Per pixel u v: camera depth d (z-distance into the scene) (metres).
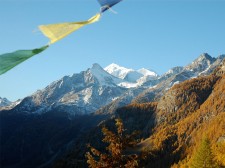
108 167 26.58
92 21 2.54
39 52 2.45
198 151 84.88
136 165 25.97
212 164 83.12
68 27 2.48
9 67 2.38
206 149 84.44
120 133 27.27
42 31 2.45
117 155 26.72
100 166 26.58
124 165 26.55
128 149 27.36
